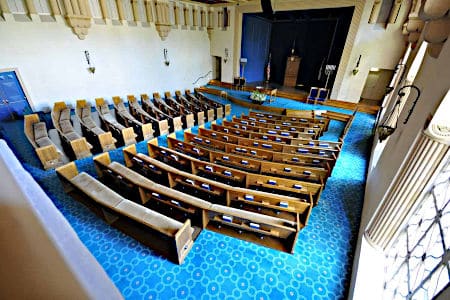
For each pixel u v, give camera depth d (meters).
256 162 5.06
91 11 9.84
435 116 2.23
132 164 5.63
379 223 2.99
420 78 3.88
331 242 3.81
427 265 1.76
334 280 3.25
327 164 5.06
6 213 0.71
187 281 3.19
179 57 13.93
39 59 9.05
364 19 9.78
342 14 12.60
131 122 8.18
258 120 8.55
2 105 8.52
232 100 12.96
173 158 5.41
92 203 4.35
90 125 8.20
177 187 4.86
